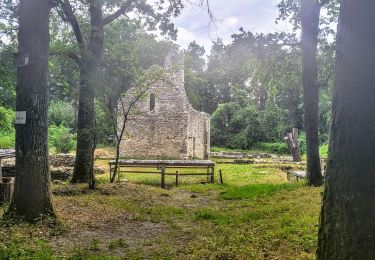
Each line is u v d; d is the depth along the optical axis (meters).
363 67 4.20
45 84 8.94
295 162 35.28
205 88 66.75
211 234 8.30
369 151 4.08
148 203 12.98
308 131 15.44
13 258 6.08
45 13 8.88
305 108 15.48
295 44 15.01
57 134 34.75
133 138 34.56
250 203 12.33
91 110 14.85
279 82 17.11
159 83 34.72
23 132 8.67
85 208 10.72
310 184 15.29
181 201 14.11
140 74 16.23
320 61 16.34
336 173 4.29
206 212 11.04
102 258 6.42
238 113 56.69
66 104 48.97
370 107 4.14
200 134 39.38
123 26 18.64
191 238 8.11
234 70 15.73
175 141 34.31
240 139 55.44
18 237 7.25
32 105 8.70
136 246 7.50
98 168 24.06
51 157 25.39
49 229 8.20
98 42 15.41
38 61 8.75
